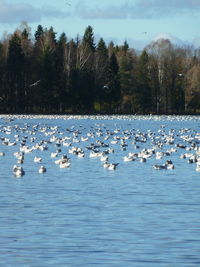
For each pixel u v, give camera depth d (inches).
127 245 1115.9
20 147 2787.9
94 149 2618.1
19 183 1766.7
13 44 6417.3
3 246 1111.6
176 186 1732.3
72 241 1140.5
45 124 4884.4
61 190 1653.5
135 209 1406.3
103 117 6392.7
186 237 1165.1
